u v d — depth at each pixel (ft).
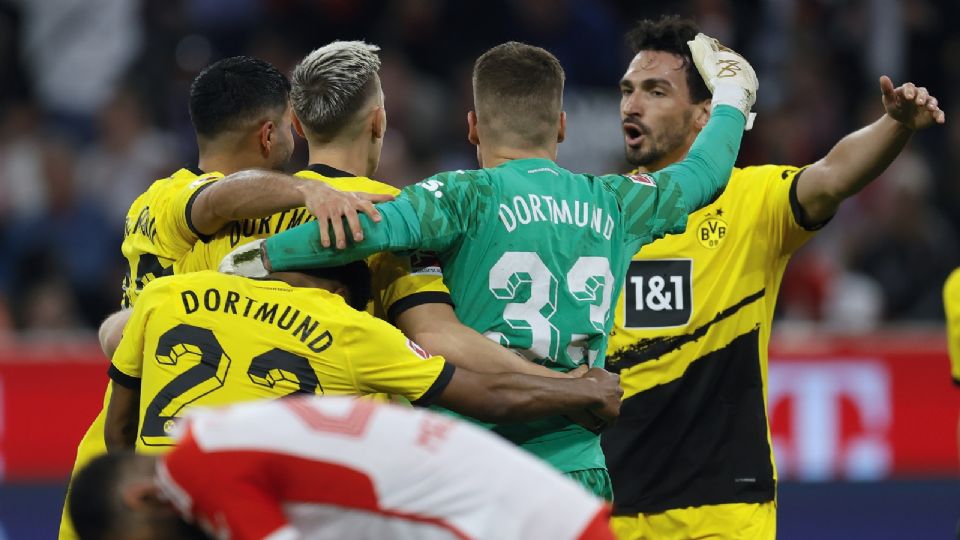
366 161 51.06
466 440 39.04
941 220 129.18
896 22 140.67
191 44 134.31
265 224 48.83
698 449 60.70
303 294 46.62
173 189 51.65
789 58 136.98
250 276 46.80
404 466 38.19
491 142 50.52
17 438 85.56
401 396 47.14
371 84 50.29
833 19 141.08
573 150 132.26
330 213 45.01
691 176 51.90
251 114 52.85
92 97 136.98
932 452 85.97
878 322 115.96
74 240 125.90
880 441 86.07
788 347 86.48
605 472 50.83
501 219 48.03
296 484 37.83
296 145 114.21
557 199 48.98
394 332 46.19
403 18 135.33
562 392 46.62
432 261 48.37
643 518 61.21
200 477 37.14
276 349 46.16
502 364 46.62
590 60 134.72
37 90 137.08
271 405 38.78
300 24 135.23
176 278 47.57
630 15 138.21
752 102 55.77
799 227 59.57
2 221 126.72
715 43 56.65
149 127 131.95
